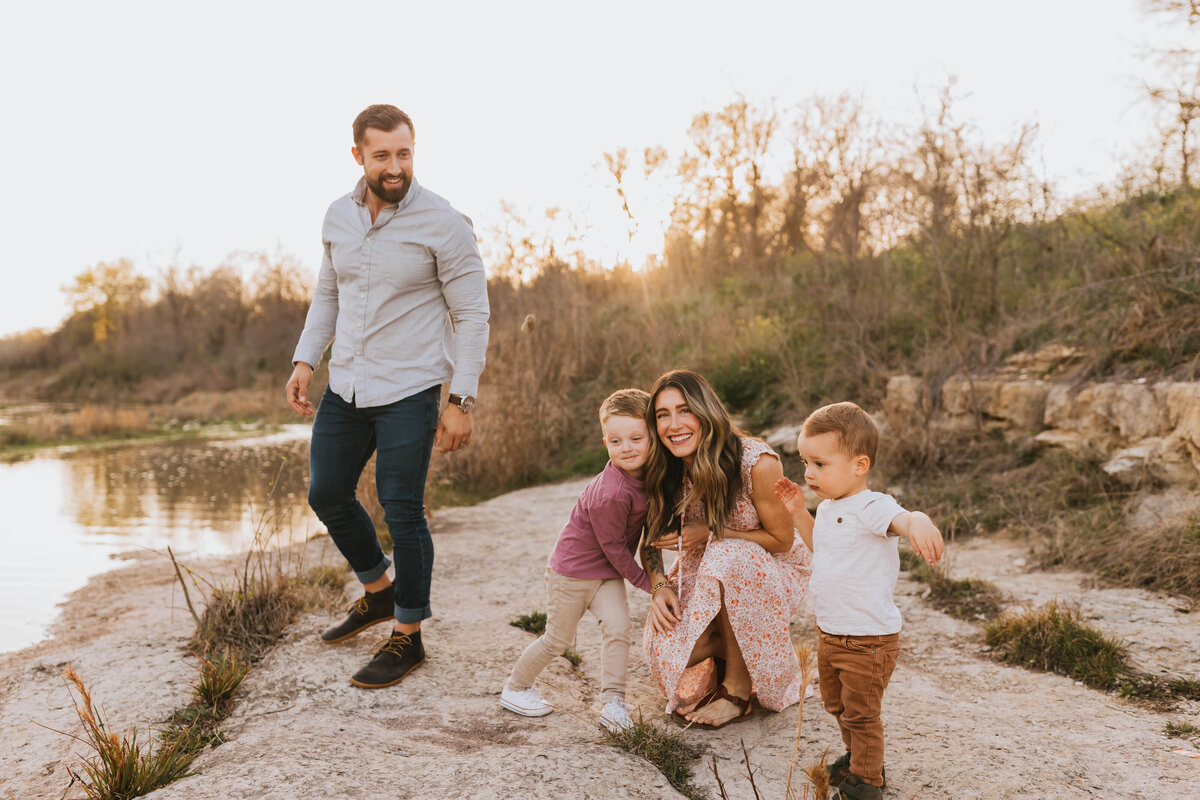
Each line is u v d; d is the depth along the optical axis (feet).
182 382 133.18
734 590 8.40
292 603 12.26
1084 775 7.45
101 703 9.52
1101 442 17.43
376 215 10.13
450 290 10.27
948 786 7.28
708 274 42.42
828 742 8.17
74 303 191.11
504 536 19.60
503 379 29.63
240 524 24.61
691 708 8.86
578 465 28.78
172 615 13.03
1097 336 19.60
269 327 161.68
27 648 12.16
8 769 8.11
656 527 8.90
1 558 19.60
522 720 8.91
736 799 7.18
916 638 12.05
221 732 8.55
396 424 9.93
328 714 8.94
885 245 29.40
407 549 10.00
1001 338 21.97
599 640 12.17
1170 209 23.35
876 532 6.92
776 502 8.63
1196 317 17.51
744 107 54.44
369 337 9.96
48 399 139.03
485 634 11.93
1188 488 15.20
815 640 11.89
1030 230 25.50
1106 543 14.51
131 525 24.58
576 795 6.87
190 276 180.45
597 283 40.04
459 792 6.82
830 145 43.60
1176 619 11.67
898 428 21.09
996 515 17.25
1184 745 8.16
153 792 6.87
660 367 31.32
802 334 29.43
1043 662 10.69
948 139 25.36
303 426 73.77
